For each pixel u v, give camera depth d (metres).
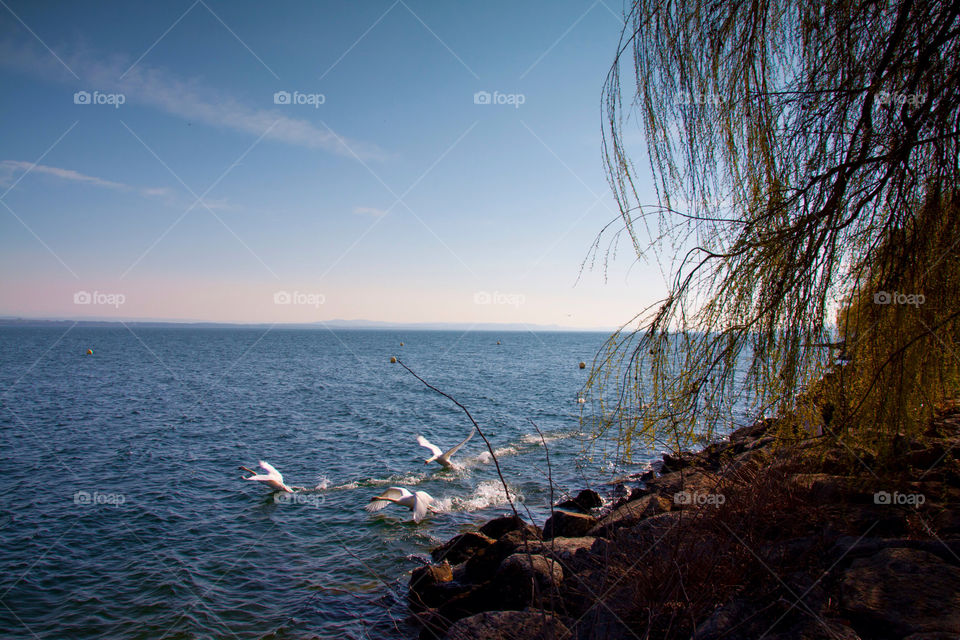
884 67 3.69
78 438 23.19
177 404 33.94
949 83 3.60
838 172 3.75
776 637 3.29
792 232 3.77
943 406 4.64
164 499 14.79
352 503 14.14
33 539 11.91
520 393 39.25
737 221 3.93
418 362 79.38
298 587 9.38
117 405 33.31
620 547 5.01
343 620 8.15
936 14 3.58
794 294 3.74
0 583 9.77
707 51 4.01
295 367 68.88
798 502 4.79
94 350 104.88
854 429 4.23
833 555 4.07
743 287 3.79
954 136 3.59
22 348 110.19
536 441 20.88
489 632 4.46
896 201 3.82
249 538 11.90
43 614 8.73
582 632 4.06
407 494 12.44
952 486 4.69
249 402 35.06
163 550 11.23
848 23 3.79
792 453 4.91
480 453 19.09
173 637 8.00
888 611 3.24
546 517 12.16
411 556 10.59
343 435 23.88
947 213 3.79
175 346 131.25
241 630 8.09
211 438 23.27
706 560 4.09
